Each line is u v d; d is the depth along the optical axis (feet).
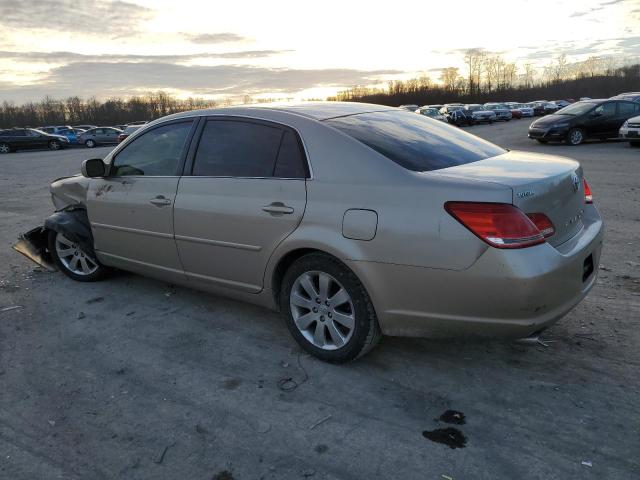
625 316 12.72
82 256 16.61
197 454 8.55
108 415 9.70
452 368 10.80
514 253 8.69
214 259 12.48
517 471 7.83
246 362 11.43
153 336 12.87
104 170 14.79
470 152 11.37
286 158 11.14
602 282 15.05
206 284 13.08
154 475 8.12
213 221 12.14
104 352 12.16
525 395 9.73
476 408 9.41
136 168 14.25
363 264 9.85
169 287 16.08
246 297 12.37
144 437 9.04
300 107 12.21
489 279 8.80
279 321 13.42
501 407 9.41
